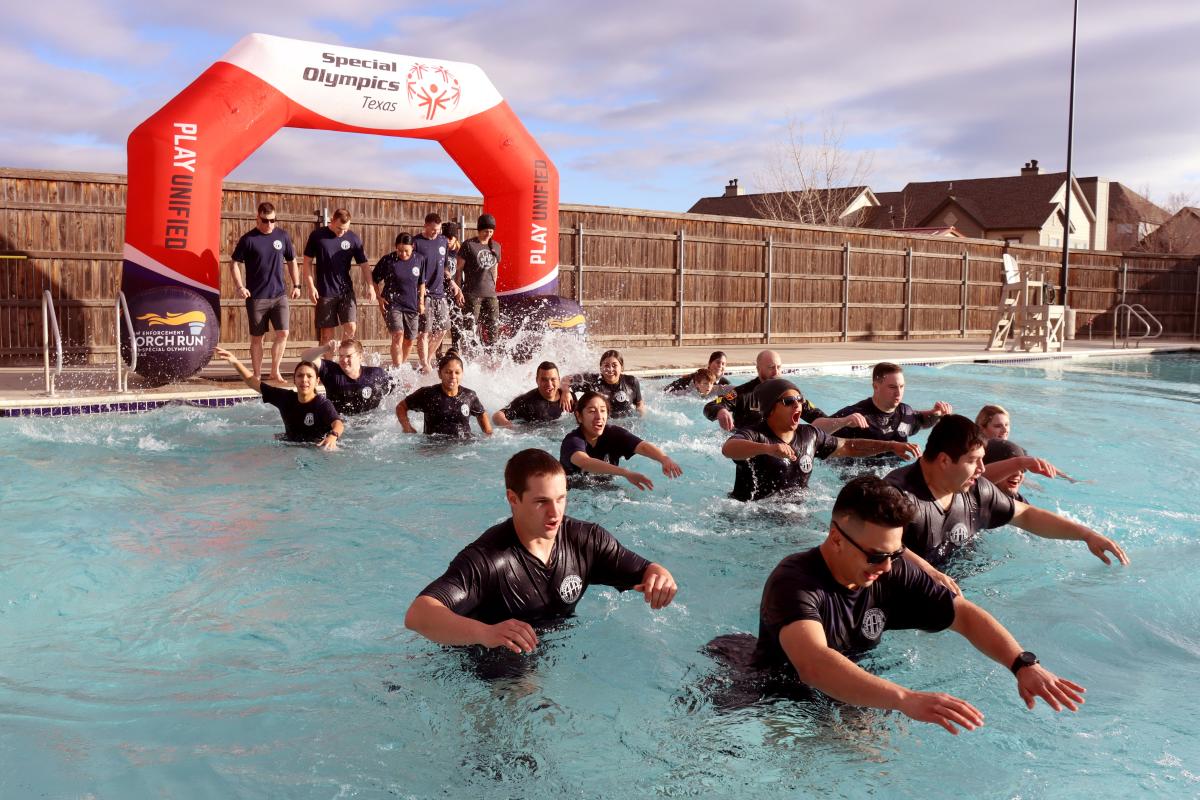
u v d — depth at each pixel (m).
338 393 8.20
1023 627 3.87
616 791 2.57
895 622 3.30
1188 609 4.12
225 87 10.63
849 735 2.90
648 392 10.34
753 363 14.11
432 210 14.50
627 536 5.04
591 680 3.27
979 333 23.19
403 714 3.02
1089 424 9.30
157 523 5.22
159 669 3.36
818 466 6.73
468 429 7.69
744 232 18.58
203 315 10.16
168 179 10.23
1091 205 49.25
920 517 4.24
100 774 2.61
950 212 44.69
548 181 13.30
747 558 4.71
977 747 2.83
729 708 3.07
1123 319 25.08
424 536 5.05
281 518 5.35
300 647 3.57
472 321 12.37
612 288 16.84
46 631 3.71
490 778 2.64
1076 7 22.69
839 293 20.31
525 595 3.41
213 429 8.10
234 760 2.71
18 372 11.09
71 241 12.04
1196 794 2.57
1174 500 6.07
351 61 11.52
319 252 11.03
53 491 5.84
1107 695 3.24
